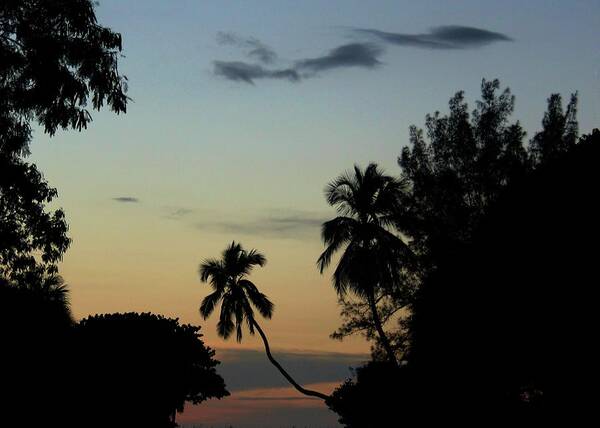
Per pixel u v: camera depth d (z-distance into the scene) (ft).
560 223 114.11
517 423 119.85
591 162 115.65
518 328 116.67
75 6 89.15
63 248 102.47
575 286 110.63
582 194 114.21
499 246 121.70
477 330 124.16
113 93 90.94
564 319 110.93
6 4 87.81
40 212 100.63
